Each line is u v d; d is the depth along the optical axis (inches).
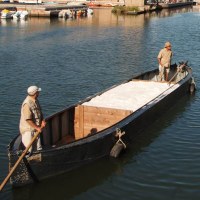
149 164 458.9
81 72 948.0
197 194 399.2
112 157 463.5
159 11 3508.9
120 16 2883.9
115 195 398.9
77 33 1775.3
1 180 419.5
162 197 394.3
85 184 414.3
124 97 580.4
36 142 400.5
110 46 1382.9
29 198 389.7
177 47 1374.3
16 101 693.3
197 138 532.4
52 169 410.3
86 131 514.6
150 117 554.6
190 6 4443.9
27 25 2124.8
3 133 542.9
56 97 725.9
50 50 1272.1
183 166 455.8
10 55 1167.6
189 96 722.2
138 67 1026.7
